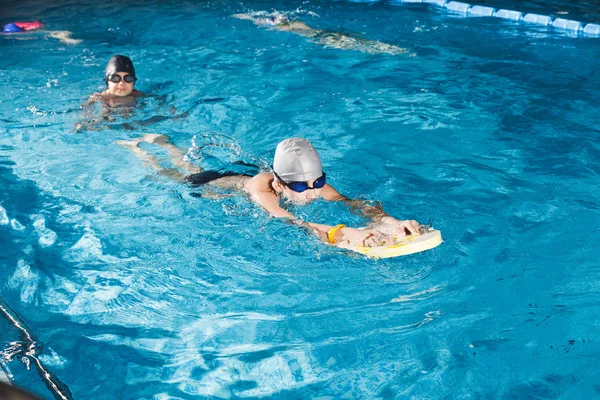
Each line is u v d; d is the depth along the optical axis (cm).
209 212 409
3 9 1013
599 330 293
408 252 348
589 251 356
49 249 379
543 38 795
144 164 481
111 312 323
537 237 372
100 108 592
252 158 486
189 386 272
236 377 277
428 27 858
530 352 282
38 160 495
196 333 306
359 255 356
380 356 284
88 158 496
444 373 272
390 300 322
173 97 621
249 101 607
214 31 862
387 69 689
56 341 302
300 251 363
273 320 312
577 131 520
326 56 740
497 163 467
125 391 270
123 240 385
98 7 1019
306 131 534
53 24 920
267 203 397
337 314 314
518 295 321
